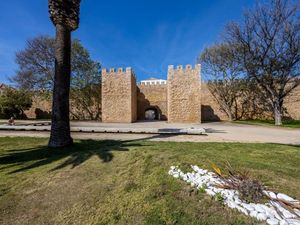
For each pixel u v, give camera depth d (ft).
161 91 117.80
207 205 12.07
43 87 99.81
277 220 10.09
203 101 109.09
